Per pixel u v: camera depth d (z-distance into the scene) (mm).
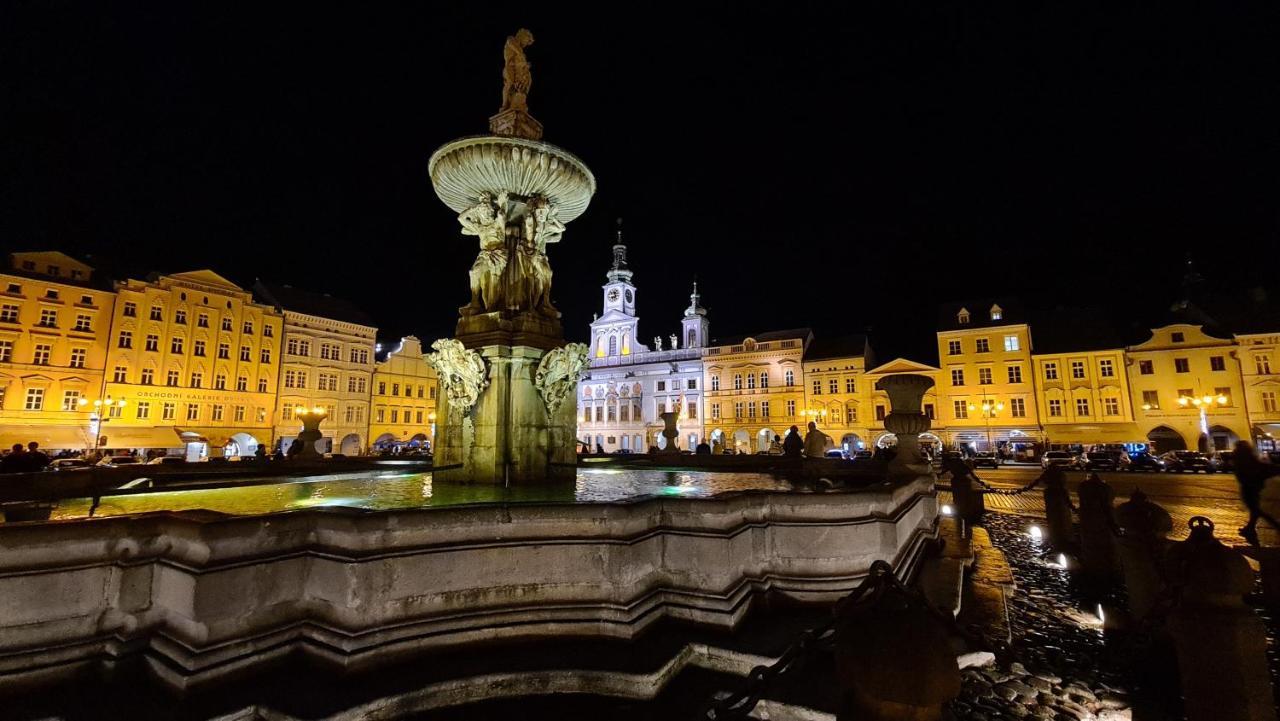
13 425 34031
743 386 51875
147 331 39000
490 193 8492
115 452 34219
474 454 7746
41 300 35625
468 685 3311
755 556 4555
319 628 3512
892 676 2004
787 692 3264
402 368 52625
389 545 3605
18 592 3139
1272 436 36062
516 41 9156
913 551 5977
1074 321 44500
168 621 3355
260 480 7730
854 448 47031
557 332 8414
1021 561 8133
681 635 3959
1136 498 5227
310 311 47625
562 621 3848
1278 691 3967
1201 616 3316
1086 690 3832
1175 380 39125
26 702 3020
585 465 12562
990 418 43500
